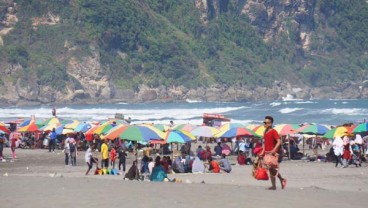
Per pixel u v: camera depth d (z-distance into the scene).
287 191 42.62
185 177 66.69
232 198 38.53
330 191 44.00
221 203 36.44
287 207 35.38
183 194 40.31
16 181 49.06
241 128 95.38
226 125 97.50
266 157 43.28
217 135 95.44
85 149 115.81
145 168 66.75
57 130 121.25
